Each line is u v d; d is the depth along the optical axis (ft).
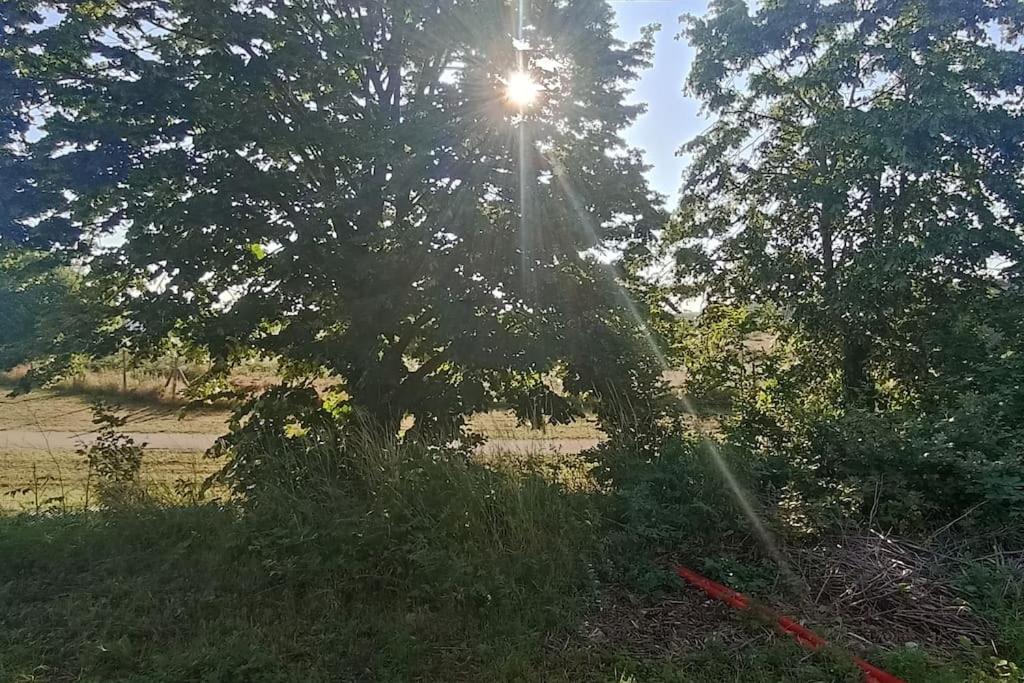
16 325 25.00
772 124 39.06
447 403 24.25
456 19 23.48
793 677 12.01
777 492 18.54
